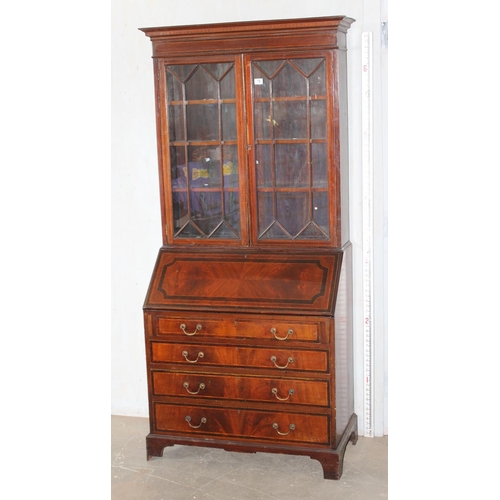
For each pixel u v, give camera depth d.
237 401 2.96
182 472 3.06
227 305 2.92
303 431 2.90
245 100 2.97
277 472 3.03
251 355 2.91
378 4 3.09
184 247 3.15
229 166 3.06
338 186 2.93
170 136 3.11
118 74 3.46
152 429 3.13
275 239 3.03
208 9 3.31
